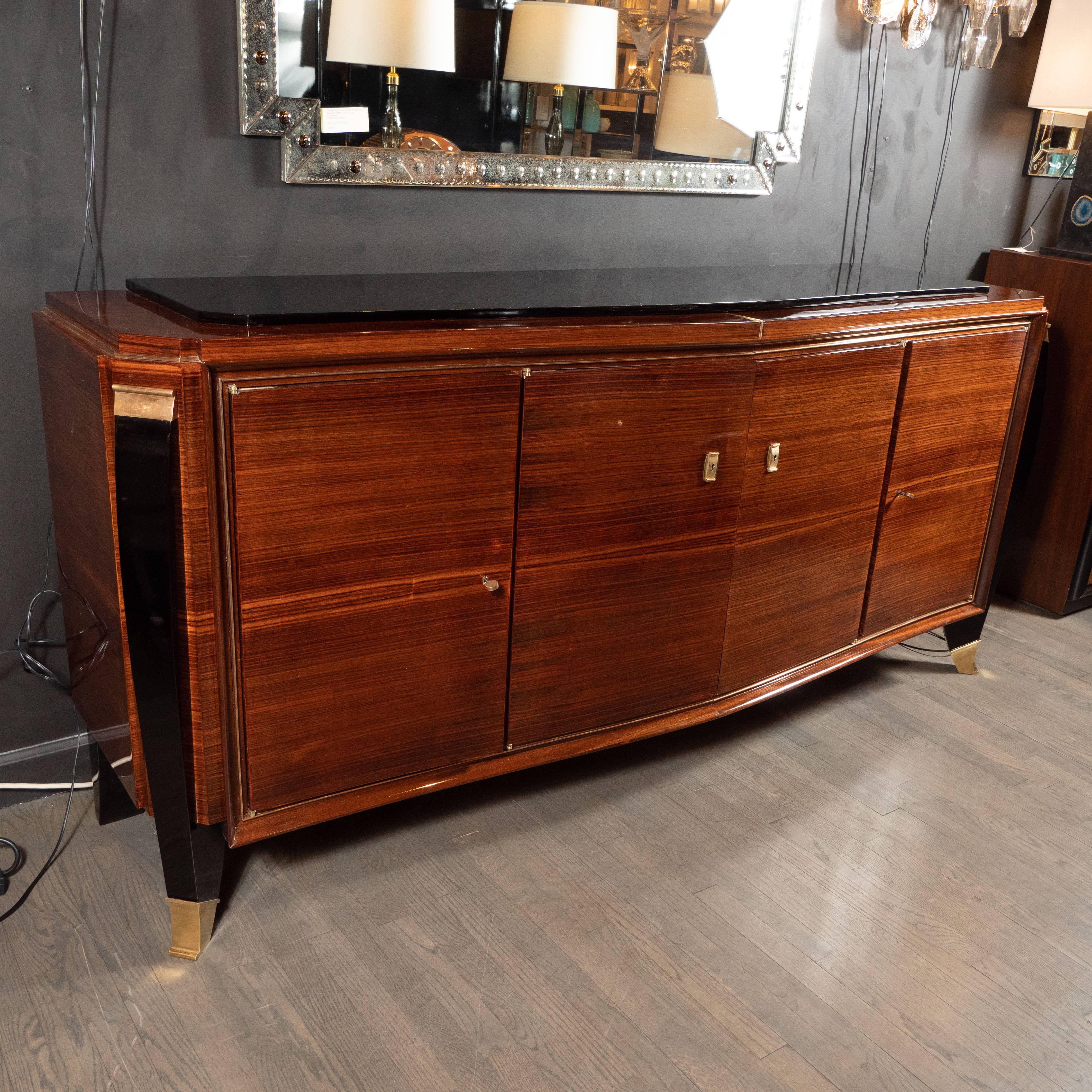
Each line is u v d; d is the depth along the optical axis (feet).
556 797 6.35
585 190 6.75
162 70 5.18
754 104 7.29
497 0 5.95
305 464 4.50
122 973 4.83
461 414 4.86
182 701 4.56
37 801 6.04
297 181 5.65
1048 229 10.11
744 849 5.96
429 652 5.22
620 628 5.90
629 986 4.91
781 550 6.49
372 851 5.76
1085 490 8.95
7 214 5.02
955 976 5.10
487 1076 4.38
